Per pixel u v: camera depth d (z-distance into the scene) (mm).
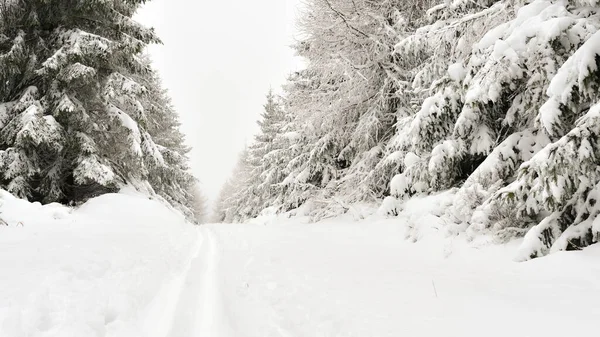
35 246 6480
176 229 12758
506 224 6652
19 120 13000
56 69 13461
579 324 3039
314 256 7035
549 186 5090
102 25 16391
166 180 26484
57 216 11641
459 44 8562
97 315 3449
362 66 13164
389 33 12859
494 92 6832
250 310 3971
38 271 4586
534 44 6227
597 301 3699
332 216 14102
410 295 4164
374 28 13625
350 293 4312
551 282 4551
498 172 7227
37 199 15234
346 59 13031
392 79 13141
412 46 10602
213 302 4227
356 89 13656
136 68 17766
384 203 11070
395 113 13219
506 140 7242
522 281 4730
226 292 4641
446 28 8727
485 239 6676
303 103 15953
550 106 5336
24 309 3252
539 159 5211
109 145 17438
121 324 3443
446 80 8922
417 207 9695
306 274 5363
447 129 9281
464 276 5180
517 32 6543
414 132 9352
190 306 4094
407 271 5582
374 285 4672
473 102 7133
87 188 16766
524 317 3279
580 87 5000
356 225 11672
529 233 5770
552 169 5004
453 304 3760
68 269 4832
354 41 13641
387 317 3432
